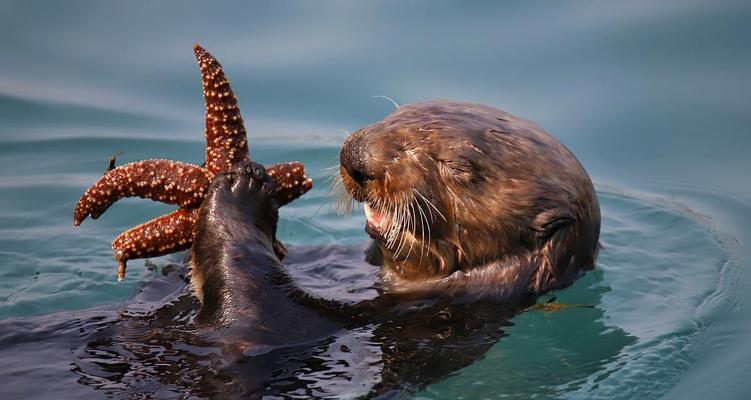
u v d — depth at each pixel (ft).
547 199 37.06
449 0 70.85
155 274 45.06
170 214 36.73
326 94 65.10
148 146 61.05
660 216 52.95
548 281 37.96
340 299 38.63
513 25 68.39
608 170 57.82
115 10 70.59
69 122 62.80
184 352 32.86
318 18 70.64
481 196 36.58
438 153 36.14
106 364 32.55
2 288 44.83
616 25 67.51
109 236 51.80
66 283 45.47
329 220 55.47
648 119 60.70
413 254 39.14
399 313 37.42
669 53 64.85
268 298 34.12
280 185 37.29
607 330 38.83
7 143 60.54
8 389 30.94
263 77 66.08
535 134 38.19
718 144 58.44
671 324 38.86
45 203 54.70
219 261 34.58
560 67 64.18
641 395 33.35
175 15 70.54
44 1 70.49
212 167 36.29
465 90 62.03
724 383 33.96
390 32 68.85
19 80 66.03
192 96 65.87
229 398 30.55
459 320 37.14
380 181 36.55
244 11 70.64
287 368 32.35
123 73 67.15
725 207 53.21
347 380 32.50
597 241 40.81
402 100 62.23
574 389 33.76
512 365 35.32
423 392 33.09
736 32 65.87
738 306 40.93
